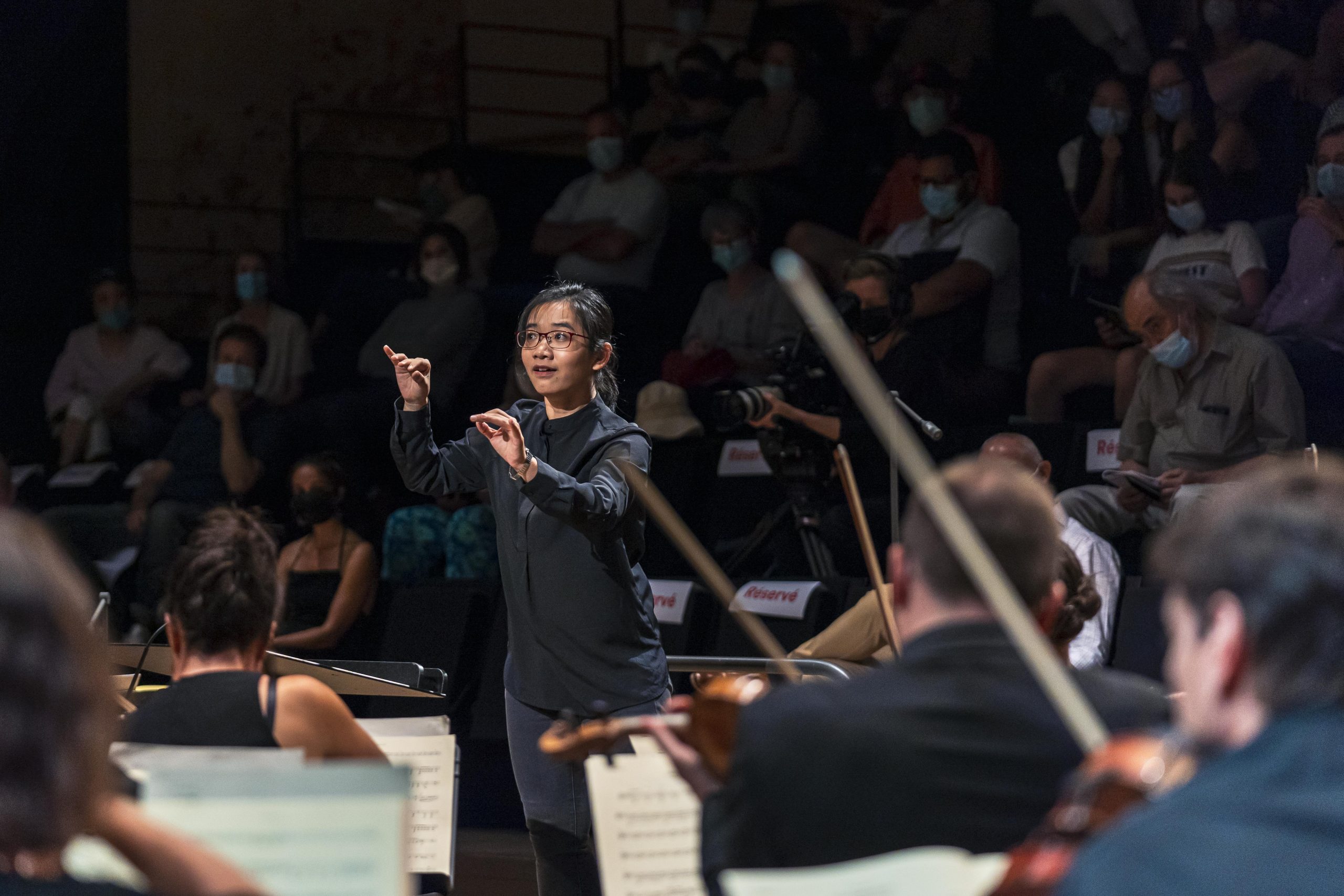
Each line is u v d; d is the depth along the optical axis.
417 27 29.89
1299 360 13.95
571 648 8.57
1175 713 4.56
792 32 23.25
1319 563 3.02
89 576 18.64
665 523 5.29
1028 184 19.41
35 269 27.09
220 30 28.86
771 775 4.14
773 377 14.12
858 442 13.93
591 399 9.06
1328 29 16.33
